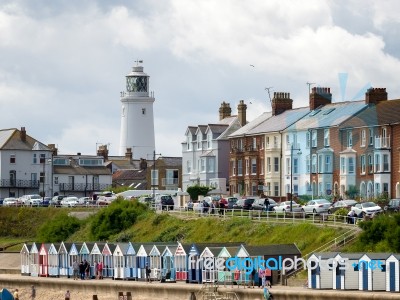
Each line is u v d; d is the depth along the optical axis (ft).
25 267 584.40
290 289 439.22
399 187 629.92
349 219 520.01
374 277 429.38
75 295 517.55
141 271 518.37
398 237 461.37
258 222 557.74
